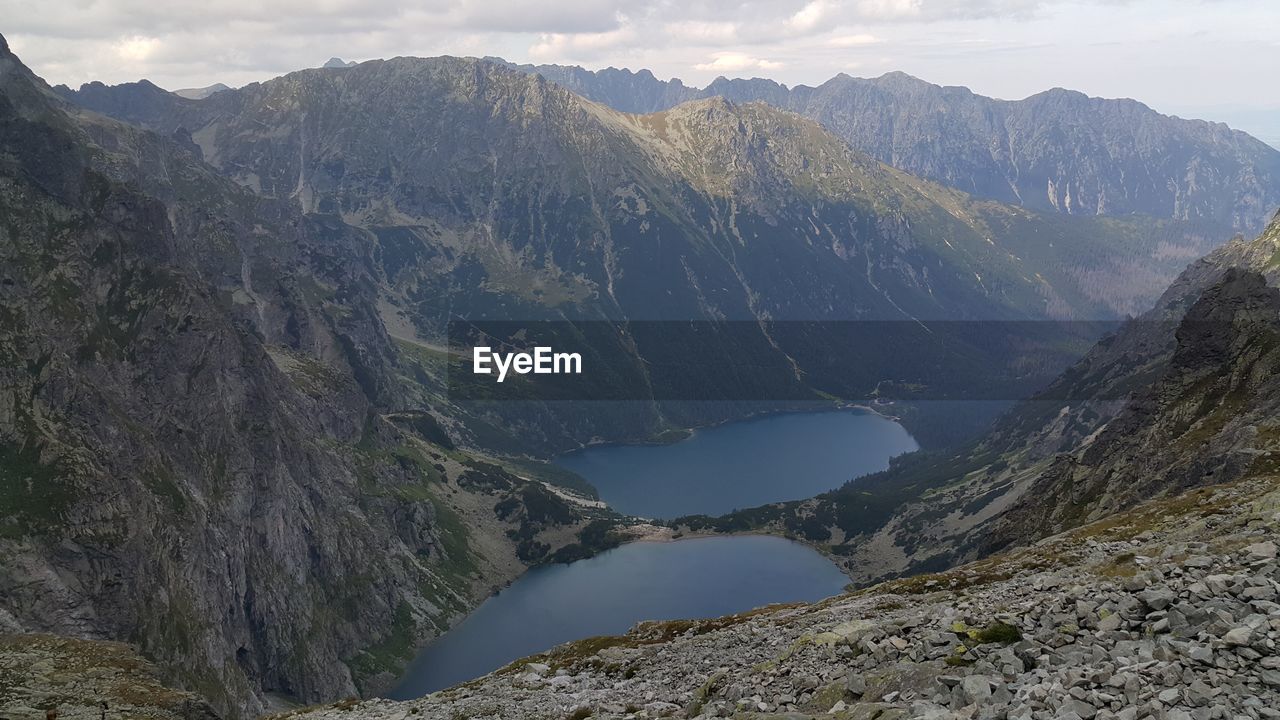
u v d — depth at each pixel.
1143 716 23.64
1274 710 22.55
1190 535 64.81
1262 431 117.62
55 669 71.12
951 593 63.72
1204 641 27.89
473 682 67.19
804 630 58.62
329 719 59.53
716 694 40.81
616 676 58.62
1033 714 24.80
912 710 28.34
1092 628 32.53
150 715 63.88
